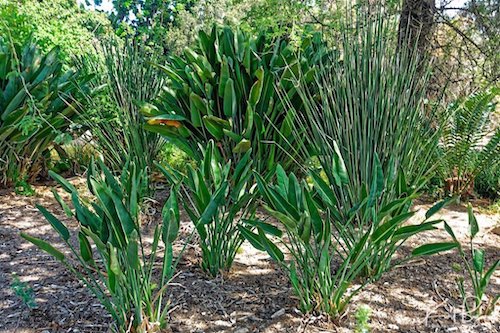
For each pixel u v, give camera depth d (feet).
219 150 10.31
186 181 6.99
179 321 5.86
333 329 5.68
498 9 14.85
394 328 5.74
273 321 5.86
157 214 10.20
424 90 7.42
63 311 6.08
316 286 6.14
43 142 12.45
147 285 5.40
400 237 5.80
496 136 11.85
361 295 6.45
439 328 5.76
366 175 7.05
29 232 9.17
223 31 10.81
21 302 6.33
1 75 11.44
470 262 7.81
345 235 6.86
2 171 11.95
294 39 11.02
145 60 12.40
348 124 7.11
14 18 14.64
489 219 10.44
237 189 6.81
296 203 5.82
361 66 7.33
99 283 6.88
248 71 10.03
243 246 8.39
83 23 17.95
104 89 12.21
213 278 7.01
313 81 9.07
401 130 7.16
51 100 11.95
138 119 11.48
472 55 15.26
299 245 6.05
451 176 12.22
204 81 10.14
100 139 11.88
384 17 7.77
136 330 5.29
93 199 11.23
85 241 4.99
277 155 10.22
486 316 6.01
